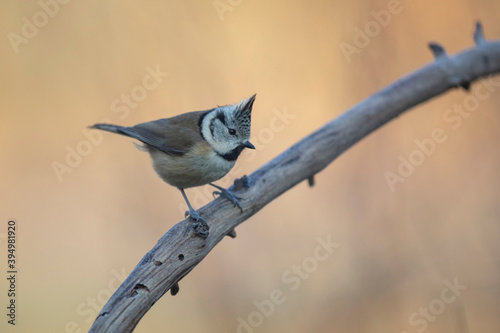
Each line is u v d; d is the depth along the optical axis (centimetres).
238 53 1267
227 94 1243
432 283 1032
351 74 1248
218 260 1120
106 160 1204
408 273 1054
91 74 1222
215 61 1252
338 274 1085
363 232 1134
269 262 1116
